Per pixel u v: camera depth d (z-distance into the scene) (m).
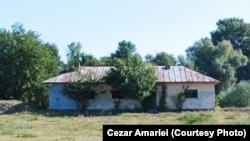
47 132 27.03
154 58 102.69
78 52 99.62
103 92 52.53
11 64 63.91
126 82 50.62
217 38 108.38
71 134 25.56
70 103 52.94
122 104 52.59
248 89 59.03
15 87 64.31
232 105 59.19
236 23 106.56
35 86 65.12
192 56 97.50
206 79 52.72
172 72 54.31
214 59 83.50
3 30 64.44
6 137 24.25
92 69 55.38
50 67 68.31
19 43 64.06
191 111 50.81
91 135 24.89
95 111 51.66
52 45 90.81
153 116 43.28
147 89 51.25
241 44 106.69
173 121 35.53
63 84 52.84
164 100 52.28
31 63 64.38
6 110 52.75
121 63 51.50
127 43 102.88
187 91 52.59
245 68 87.19
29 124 33.72
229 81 80.00
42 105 62.09
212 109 52.00
